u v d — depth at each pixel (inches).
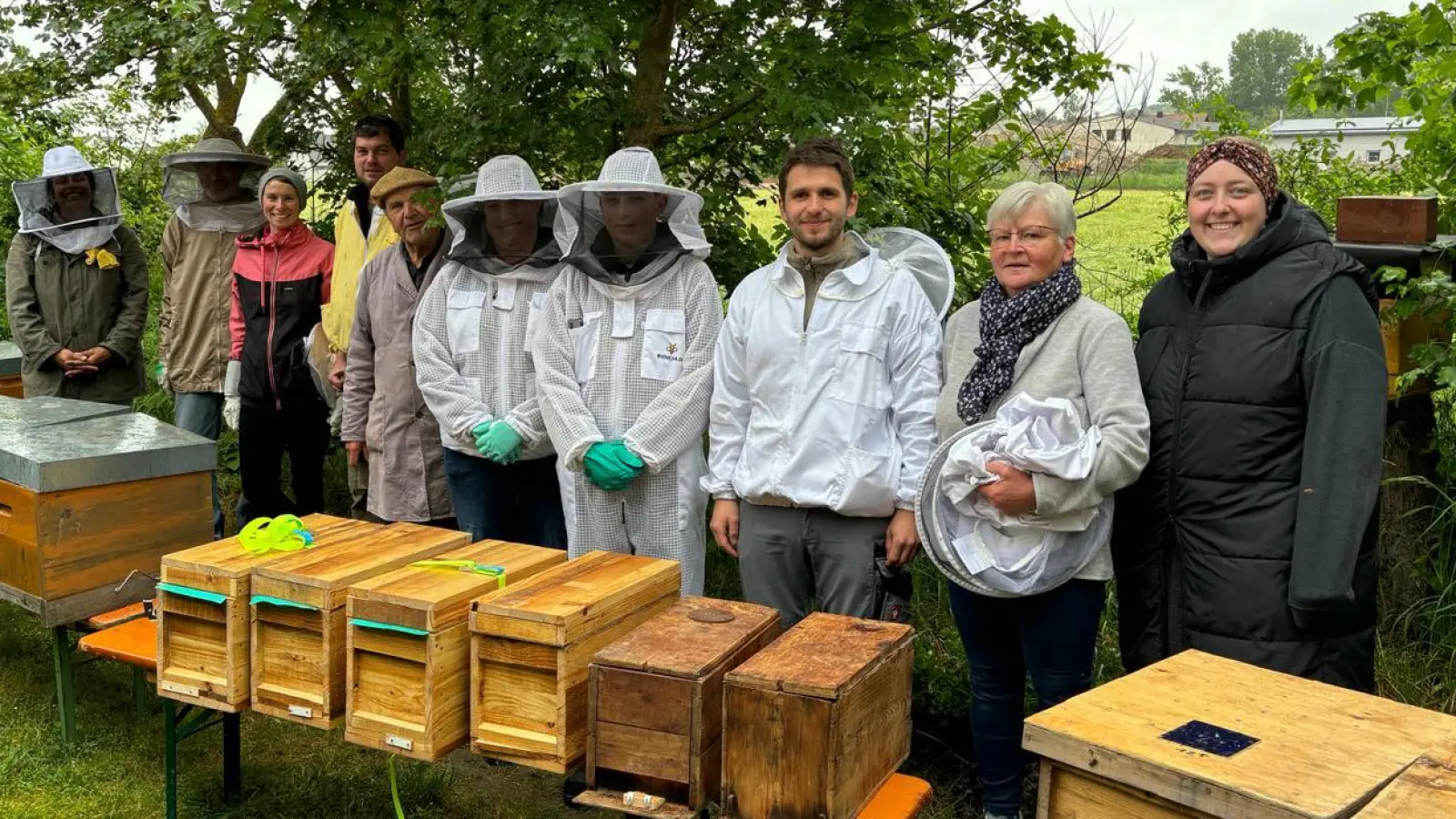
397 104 217.8
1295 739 67.4
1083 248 234.2
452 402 142.3
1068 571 99.3
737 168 186.5
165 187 185.5
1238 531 92.6
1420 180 174.7
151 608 128.6
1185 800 63.1
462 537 110.7
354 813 126.9
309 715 96.4
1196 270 96.0
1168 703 73.2
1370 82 144.5
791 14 175.0
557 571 97.3
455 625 90.3
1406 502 144.3
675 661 81.5
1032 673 105.7
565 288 134.9
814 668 79.2
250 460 187.6
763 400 118.3
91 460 129.6
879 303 116.4
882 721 84.2
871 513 115.3
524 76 158.9
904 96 182.4
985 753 112.0
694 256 134.3
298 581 95.3
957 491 98.4
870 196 163.0
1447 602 141.6
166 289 199.3
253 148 228.4
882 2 158.2
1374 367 88.0
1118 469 93.9
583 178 188.1
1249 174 93.7
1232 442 92.6
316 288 185.3
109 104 276.2
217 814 126.6
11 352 213.2
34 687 156.8
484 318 144.0
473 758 142.7
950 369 109.3
